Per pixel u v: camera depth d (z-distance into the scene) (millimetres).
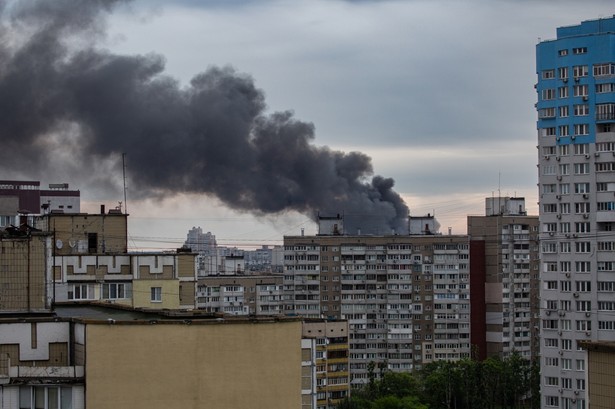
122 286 174375
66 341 72000
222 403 69875
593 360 108250
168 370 69312
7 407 67750
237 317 74500
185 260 179000
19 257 87688
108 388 68438
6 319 71500
